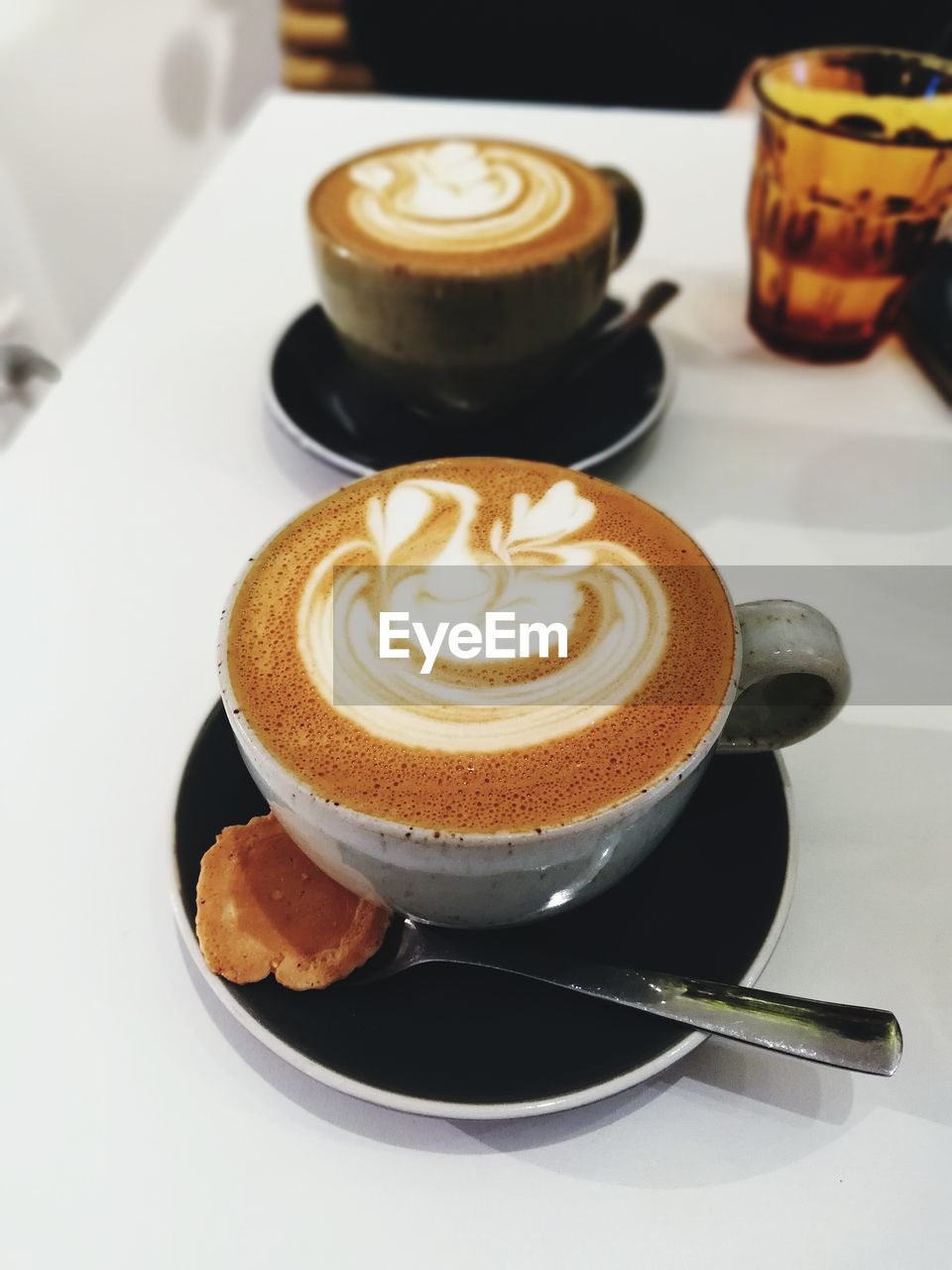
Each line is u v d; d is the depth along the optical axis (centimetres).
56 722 26
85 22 84
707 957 20
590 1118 19
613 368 35
